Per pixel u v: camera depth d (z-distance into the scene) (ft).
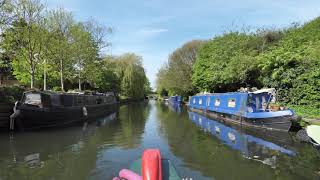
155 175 26.66
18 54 100.89
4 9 85.71
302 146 55.26
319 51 83.92
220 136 68.03
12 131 74.59
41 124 80.43
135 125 90.33
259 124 78.13
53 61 124.36
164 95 355.97
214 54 151.43
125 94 238.27
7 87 88.89
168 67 221.87
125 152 52.19
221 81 136.05
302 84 83.51
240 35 149.38
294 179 37.65
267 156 48.62
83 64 145.18
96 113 123.85
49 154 51.11
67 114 91.61
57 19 118.21
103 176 39.19
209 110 126.00
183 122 98.53
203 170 41.29
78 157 48.88
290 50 100.94
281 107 77.66
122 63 237.86
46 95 84.53
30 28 95.96
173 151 52.65
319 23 113.60
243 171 40.63
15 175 39.81
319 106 77.87
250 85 119.65
